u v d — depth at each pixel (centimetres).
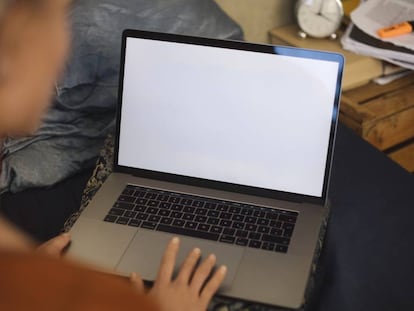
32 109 45
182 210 109
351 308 101
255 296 94
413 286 104
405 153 161
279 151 110
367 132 150
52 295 37
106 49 131
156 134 115
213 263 95
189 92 113
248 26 179
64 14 45
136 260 101
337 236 113
